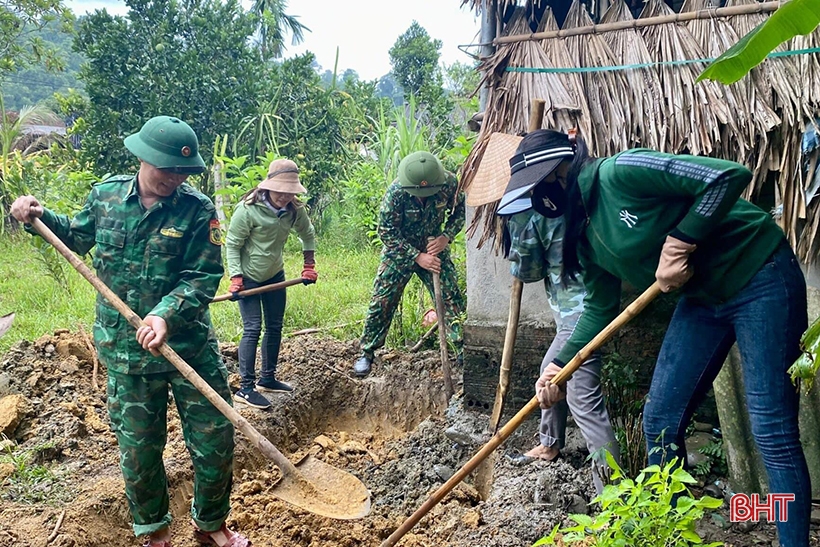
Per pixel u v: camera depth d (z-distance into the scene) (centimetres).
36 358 521
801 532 270
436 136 1284
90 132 1239
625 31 415
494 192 414
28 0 1449
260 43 1656
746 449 362
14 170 1066
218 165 1016
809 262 370
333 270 930
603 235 287
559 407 413
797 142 360
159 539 347
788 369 262
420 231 563
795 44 371
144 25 1288
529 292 466
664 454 305
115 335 314
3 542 327
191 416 327
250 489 427
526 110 423
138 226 309
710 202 248
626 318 286
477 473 449
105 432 460
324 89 1477
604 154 399
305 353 608
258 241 502
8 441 423
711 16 397
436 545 360
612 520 277
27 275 879
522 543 338
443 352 539
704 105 379
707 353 294
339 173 1335
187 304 306
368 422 573
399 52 1827
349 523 397
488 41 450
